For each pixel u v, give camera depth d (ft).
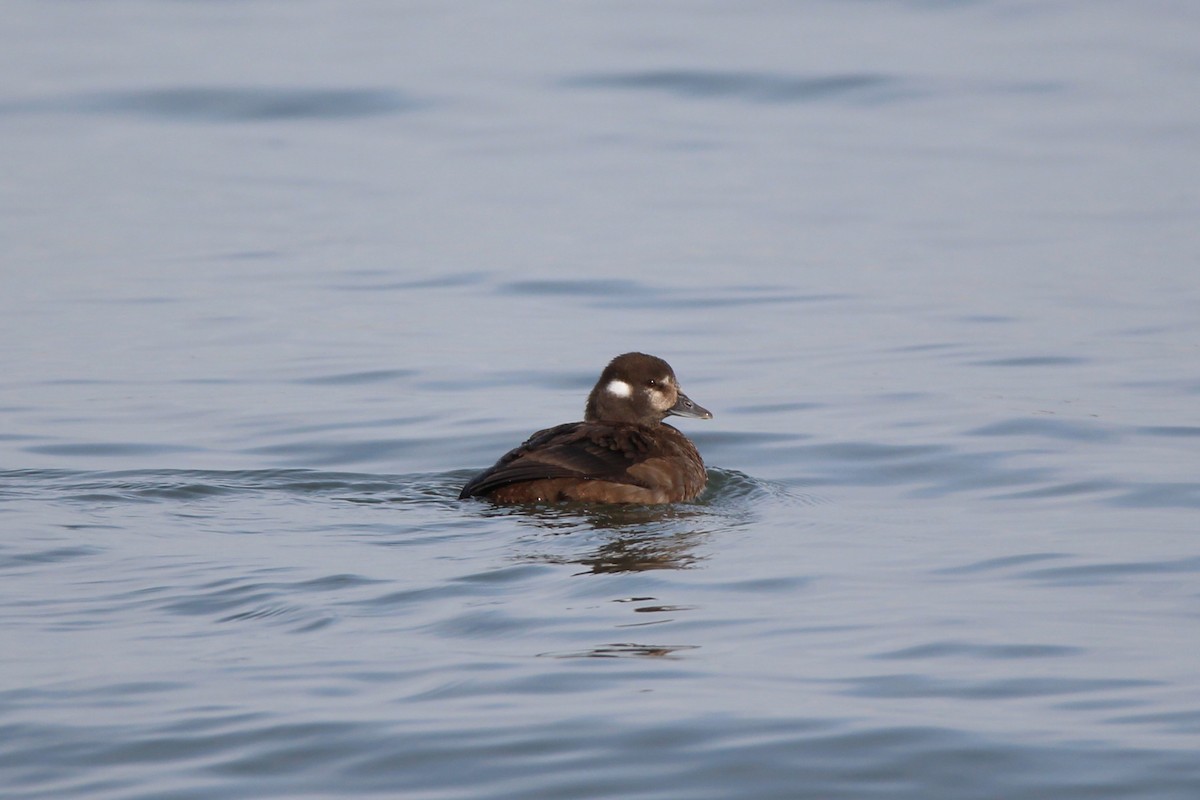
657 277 66.54
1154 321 58.59
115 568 32.14
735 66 101.76
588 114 95.66
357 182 84.38
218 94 98.58
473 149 89.97
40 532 35.06
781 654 26.45
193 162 88.43
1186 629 27.86
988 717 23.24
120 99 98.07
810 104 97.40
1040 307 61.16
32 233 74.69
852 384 51.08
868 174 85.66
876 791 20.84
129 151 90.48
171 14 122.52
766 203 79.92
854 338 57.16
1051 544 34.27
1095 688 24.59
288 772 21.61
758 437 45.60
